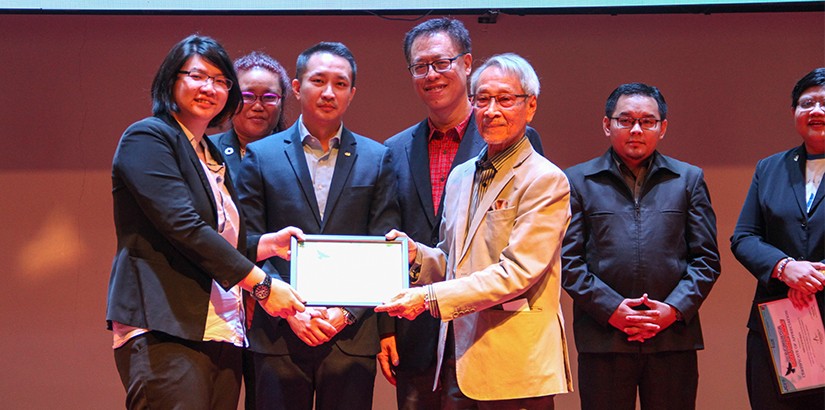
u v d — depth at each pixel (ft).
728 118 14.73
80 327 14.75
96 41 14.94
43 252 14.82
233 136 11.41
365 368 9.29
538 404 8.16
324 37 14.87
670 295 10.48
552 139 14.80
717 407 14.52
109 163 14.92
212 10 13.87
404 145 10.55
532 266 7.98
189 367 7.51
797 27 14.71
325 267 8.62
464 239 8.64
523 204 8.23
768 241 11.04
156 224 7.44
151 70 14.92
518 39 14.85
